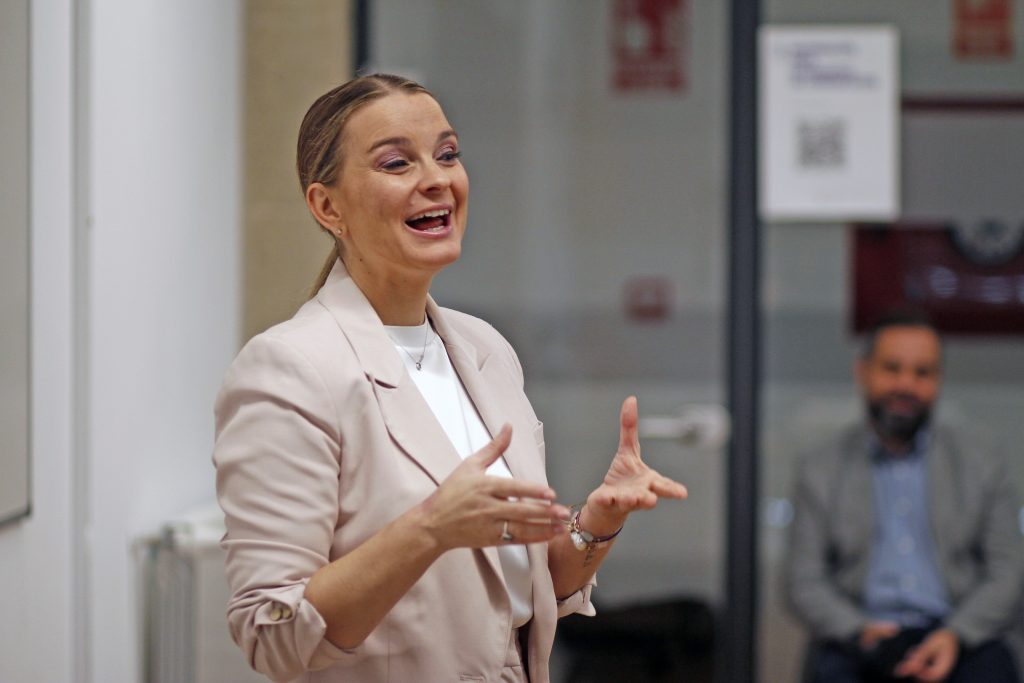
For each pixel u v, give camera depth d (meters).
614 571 14.86
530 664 6.29
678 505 14.88
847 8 14.64
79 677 9.37
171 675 10.60
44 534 8.77
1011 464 14.54
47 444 8.81
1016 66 14.65
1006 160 14.67
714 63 14.80
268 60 13.73
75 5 9.29
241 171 13.62
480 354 6.78
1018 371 14.64
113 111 9.80
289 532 5.51
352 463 5.75
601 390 14.93
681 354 14.89
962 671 13.80
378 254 6.09
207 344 12.37
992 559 14.21
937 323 14.73
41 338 8.69
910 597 14.03
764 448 14.83
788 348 14.82
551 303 14.88
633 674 14.75
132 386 10.25
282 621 5.41
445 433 6.04
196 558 10.60
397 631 5.73
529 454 6.46
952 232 14.73
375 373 5.91
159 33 10.92
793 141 14.73
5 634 8.05
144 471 10.54
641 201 14.85
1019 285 14.70
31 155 8.48
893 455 14.31
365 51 14.74
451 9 14.78
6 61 7.94
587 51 14.84
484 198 14.86
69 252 9.20
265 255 13.65
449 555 5.83
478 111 14.82
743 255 14.80
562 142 14.84
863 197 14.70
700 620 14.79
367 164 5.98
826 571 14.38
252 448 5.60
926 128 14.69
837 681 13.94
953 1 14.63
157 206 10.85
